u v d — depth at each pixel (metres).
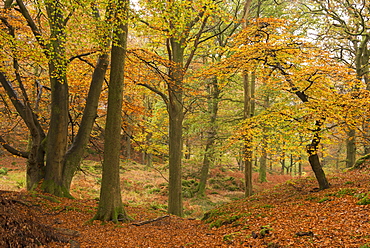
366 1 16.61
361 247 4.30
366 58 19.59
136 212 12.52
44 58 10.08
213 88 21.19
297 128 9.23
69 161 12.76
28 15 11.04
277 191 13.08
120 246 6.95
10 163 25.78
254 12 19.59
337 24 18.31
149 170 29.66
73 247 6.44
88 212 10.59
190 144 20.52
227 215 9.63
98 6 10.12
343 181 11.14
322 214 6.81
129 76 13.69
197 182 23.69
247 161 15.37
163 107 21.47
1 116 15.84
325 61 9.05
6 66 12.05
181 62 14.30
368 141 11.13
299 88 9.88
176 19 9.94
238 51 10.28
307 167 39.97
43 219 8.53
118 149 9.95
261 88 15.44
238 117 19.48
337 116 8.31
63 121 12.44
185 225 10.23
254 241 5.80
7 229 5.89
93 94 13.48
